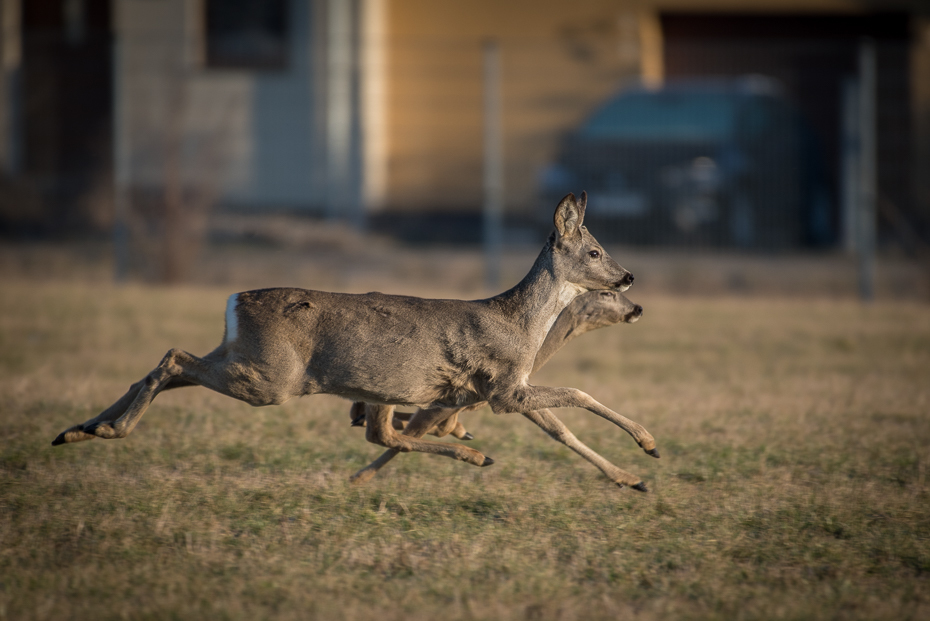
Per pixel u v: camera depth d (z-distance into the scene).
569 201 17.84
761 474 18.80
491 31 61.84
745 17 66.12
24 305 36.34
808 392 25.64
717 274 46.69
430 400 17.42
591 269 17.95
